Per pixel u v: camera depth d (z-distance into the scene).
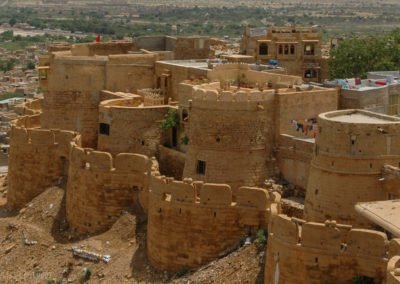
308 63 94.81
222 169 53.34
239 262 45.81
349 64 89.56
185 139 60.53
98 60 69.50
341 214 44.19
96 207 57.25
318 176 45.16
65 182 63.75
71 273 53.94
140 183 55.94
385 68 86.25
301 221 40.91
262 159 53.81
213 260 48.19
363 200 43.88
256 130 53.44
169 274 49.22
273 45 93.56
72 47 80.00
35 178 65.00
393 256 35.19
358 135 43.75
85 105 69.62
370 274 39.19
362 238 39.38
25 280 54.72
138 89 70.75
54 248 57.78
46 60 72.69
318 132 45.41
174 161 60.62
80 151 58.22
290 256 40.91
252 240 46.97
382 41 91.25
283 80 61.03
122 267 52.06
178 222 49.00
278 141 54.31
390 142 43.88
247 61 74.81
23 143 65.50
